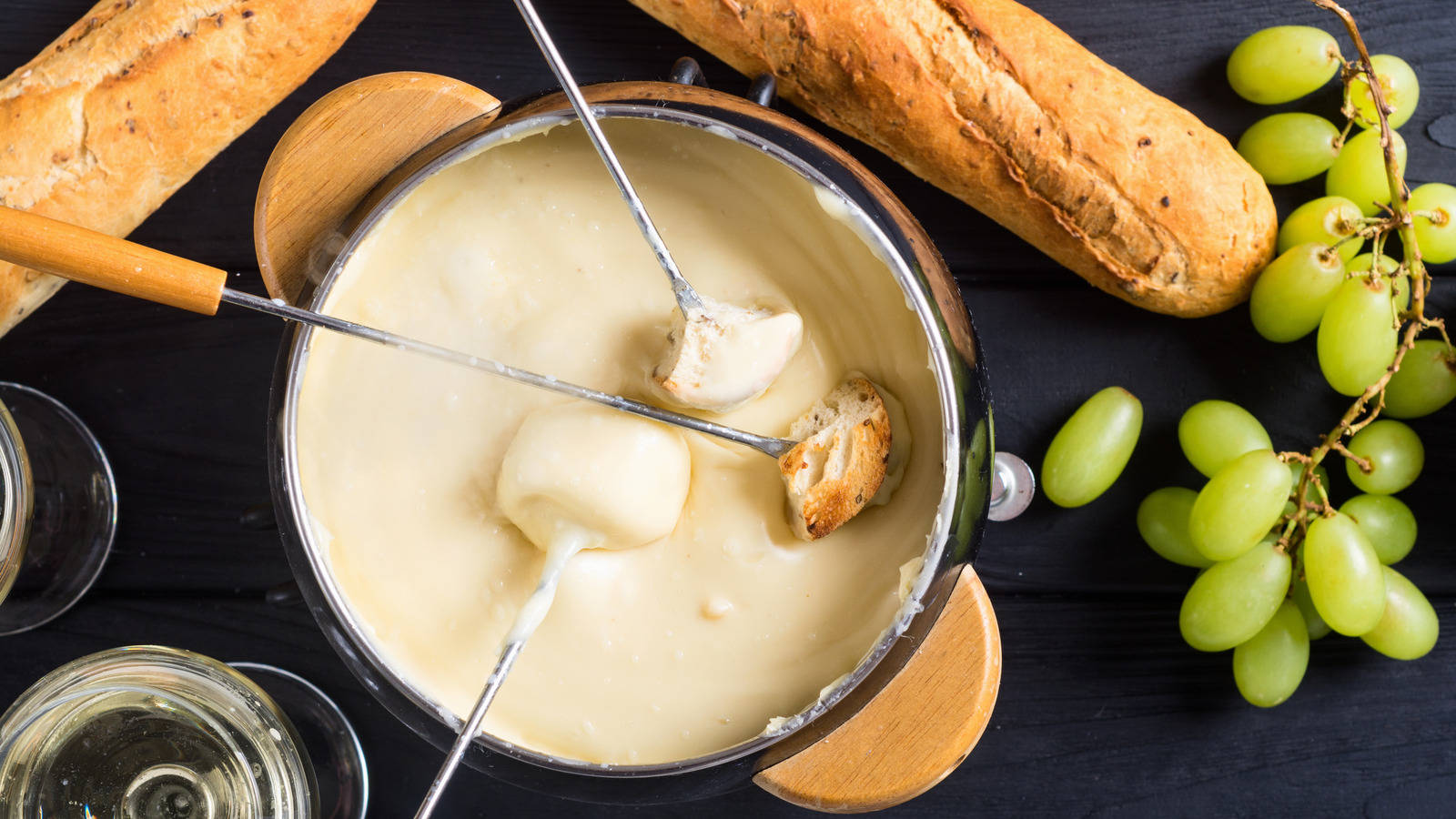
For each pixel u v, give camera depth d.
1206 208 0.73
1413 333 0.72
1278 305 0.73
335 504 0.71
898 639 0.68
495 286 0.71
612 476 0.69
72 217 0.72
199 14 0.71
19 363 0.76
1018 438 0.77
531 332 0.71
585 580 0.71
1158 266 0.73
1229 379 0.76
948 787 0.77
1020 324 0.76
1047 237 0.74
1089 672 0.77
